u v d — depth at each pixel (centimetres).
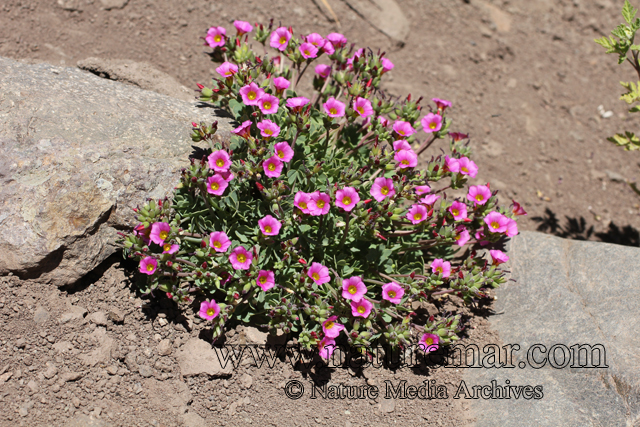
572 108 190
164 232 153
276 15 188
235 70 161
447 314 162
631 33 162
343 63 166
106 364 154
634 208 181
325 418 155
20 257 153
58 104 158
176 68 180
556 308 160
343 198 154
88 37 179
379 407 156
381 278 160
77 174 154
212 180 155
